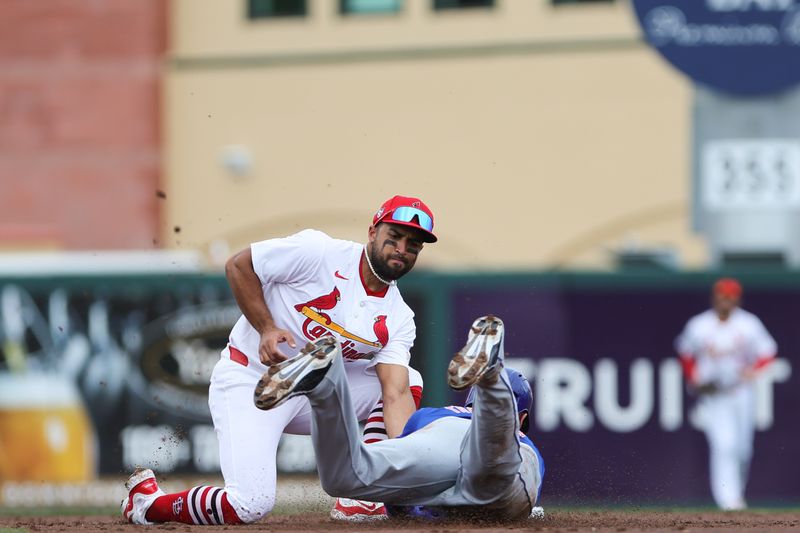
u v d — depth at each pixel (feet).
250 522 65.72
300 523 66.39
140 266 148.66
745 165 180.65
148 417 136.56
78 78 196.85
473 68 186.09
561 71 183.83
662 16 181.27
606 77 182.80
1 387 139.03
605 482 131.85
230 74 192.85
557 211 183.93
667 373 132.87
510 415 55.98
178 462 135.64
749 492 130.93
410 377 71.41
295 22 191.42
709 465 130.52
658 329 133.69
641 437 132.46
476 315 134.21
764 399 132.05
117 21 195.93
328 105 190.08
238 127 192.65
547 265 183.93
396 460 58.80
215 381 67.26
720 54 180.34
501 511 61.36
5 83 198.49
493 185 185.47
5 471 138.31
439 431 60.49
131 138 195.42
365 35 189.57
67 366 138.21
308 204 190.19
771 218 180.45
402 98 188.03
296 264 64.59
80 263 149.69
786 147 180.34
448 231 186.39
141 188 194.90
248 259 64.39
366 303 65.62
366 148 188.96
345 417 55.77
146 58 195.00
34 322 138.92
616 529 57.06
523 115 184.75
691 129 181.27
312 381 53.78
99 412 137.28
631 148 182.39
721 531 55.72
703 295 133.80
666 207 181.98
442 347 133.69
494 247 185.16
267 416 66.18
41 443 138.10
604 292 134.31
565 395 133.59
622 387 133.18
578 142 183.52
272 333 63.72
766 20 179.93
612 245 183.11
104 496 136.46
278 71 191.42
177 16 195.00
